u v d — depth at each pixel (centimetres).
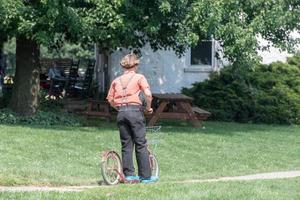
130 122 2250
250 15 3672
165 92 4959
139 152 2278
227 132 3912
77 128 3666
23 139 3095
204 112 4069
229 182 2317
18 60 3962
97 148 3042
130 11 3500
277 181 2417
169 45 3978
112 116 4225
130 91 2253
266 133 3994
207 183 2255
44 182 2250
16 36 3638
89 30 3419
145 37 4034
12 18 3347
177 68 4959
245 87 4719
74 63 6191
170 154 3097
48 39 3406
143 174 2291
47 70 6369
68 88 5506
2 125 3597
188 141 3441
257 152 3309
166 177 2552
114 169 2248
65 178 2348
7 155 2714
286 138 3834
